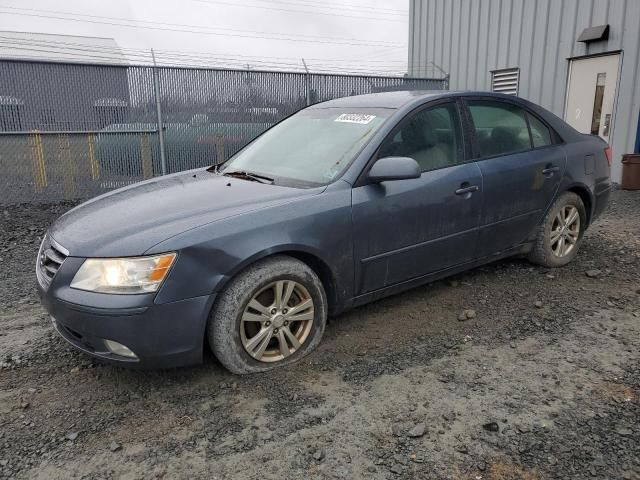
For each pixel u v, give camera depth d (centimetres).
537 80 1080
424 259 381
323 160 367
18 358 343
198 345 292
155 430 268
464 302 414
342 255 336
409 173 332
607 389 294
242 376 313
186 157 952
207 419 276
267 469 238
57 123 855
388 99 407
